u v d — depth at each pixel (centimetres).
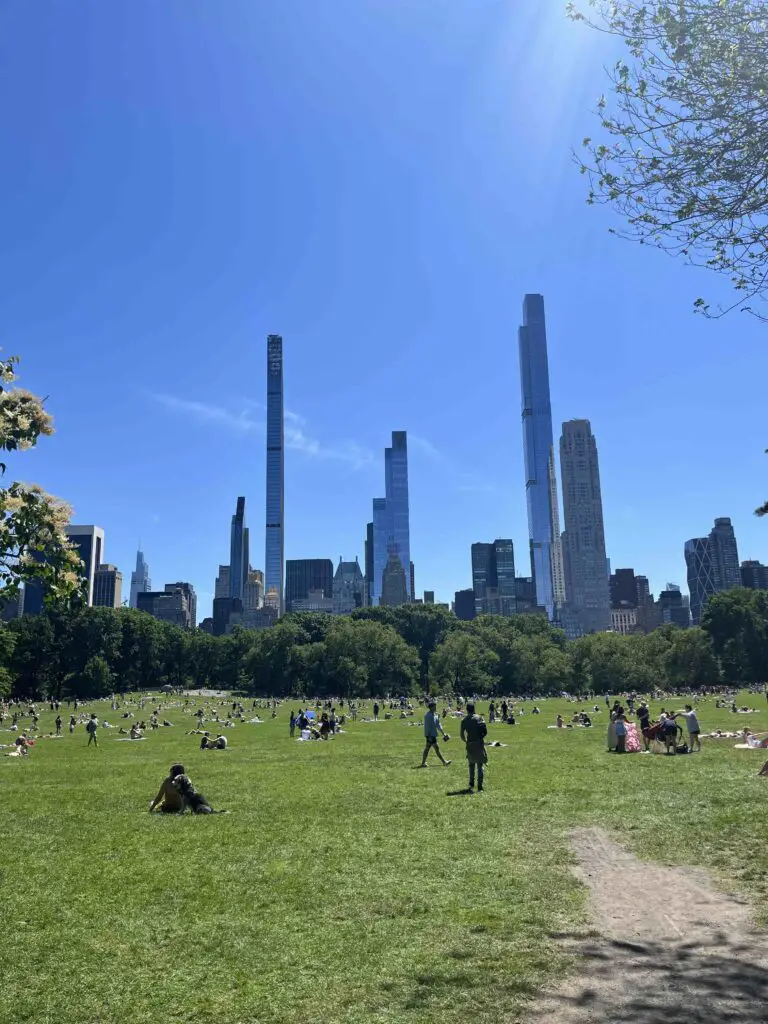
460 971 730
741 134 873
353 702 10912
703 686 11750
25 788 2075
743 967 732
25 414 988
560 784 1867
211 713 8612
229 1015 646
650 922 872
